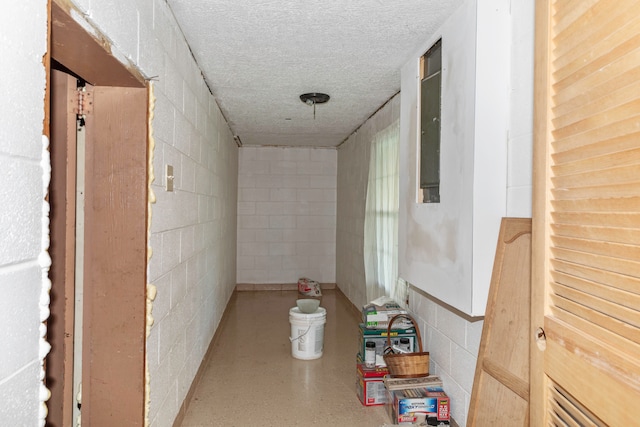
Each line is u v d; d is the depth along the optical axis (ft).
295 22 7.31
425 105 7.82
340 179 21.35
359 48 8.41
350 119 15.35
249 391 10.07
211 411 9.02
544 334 3.70
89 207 5.62
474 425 5.99
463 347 7.58
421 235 7.56
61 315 5.48
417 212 7.76
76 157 5.59
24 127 2.85
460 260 6.19
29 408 2.94
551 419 3.64
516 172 5.79
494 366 5.73
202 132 10.36
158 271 6.45
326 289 22.39
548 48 3.64
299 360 12.19
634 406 2.68
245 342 13.74
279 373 11.20
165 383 7.03
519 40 5.79
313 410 9.14
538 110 3.78
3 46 2.60
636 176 2.73
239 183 21.98
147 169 5.73
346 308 18.40
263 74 10.16
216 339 13.44
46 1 3.12
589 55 3.15
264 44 8.29
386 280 12.42
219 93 11.89
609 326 2.94
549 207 3.66
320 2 6.61
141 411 5.71
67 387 5.52
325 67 9.63
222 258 15.11
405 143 8.57
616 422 2.83
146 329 5.77
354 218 17.81
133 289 5.65
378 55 8.75
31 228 2.95
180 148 7.85
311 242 22.44
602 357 2.97
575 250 3.34
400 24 7.24
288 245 22.30
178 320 7.93
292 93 11.87
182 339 8.34
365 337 9.84
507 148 5.98
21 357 2.84
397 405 7.96
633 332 2.72
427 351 9.23
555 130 3.58
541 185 3.74
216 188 13.17
